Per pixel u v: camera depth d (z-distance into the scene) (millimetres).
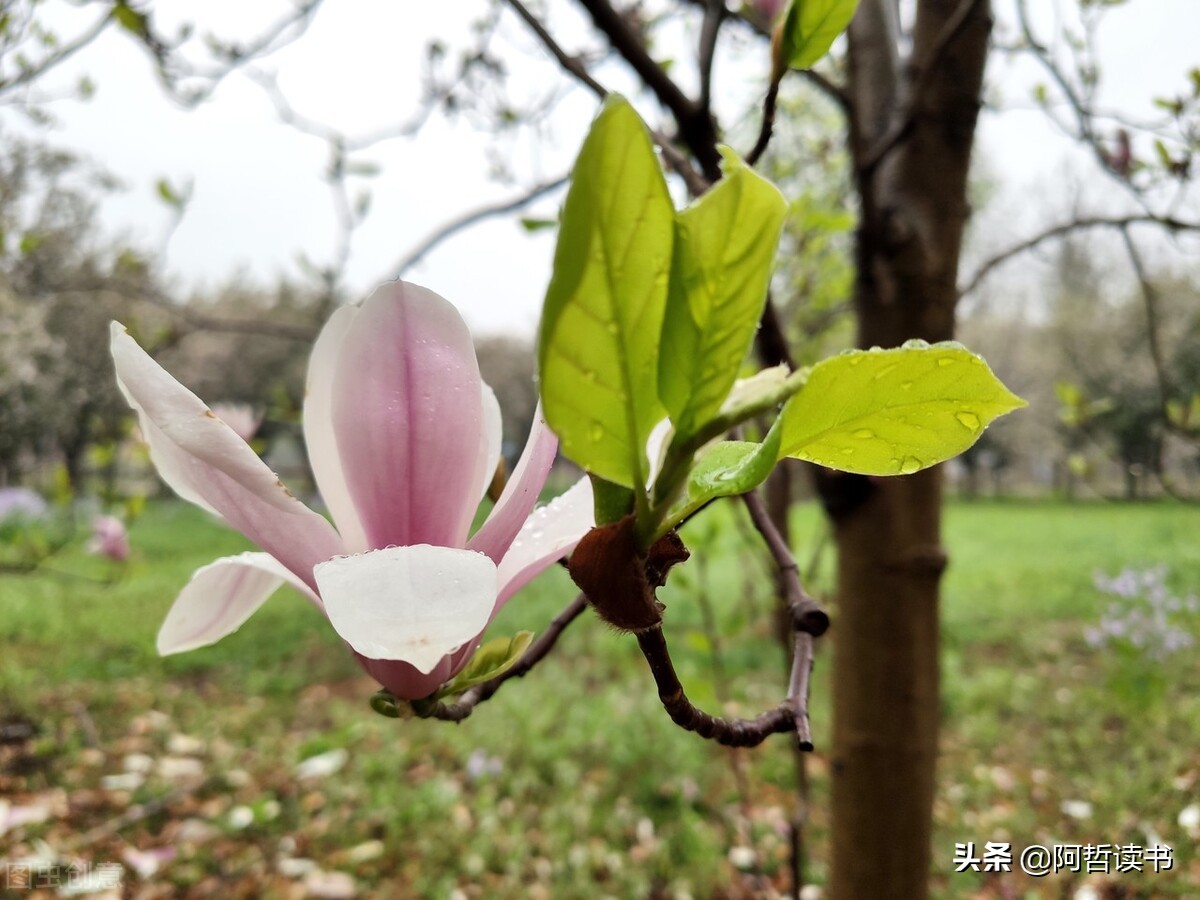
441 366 245
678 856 1502
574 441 172
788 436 206
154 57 948
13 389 5047
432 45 1077
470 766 1780
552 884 1455
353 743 2053
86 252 4848
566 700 2281
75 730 2102
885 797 586
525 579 247
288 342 8594
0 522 4676
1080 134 880
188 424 226
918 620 588
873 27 641
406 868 1506
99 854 1518
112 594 3643
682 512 194
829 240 1407
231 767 1921
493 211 632
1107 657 2453
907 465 210
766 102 309
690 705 240
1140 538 4953
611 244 154
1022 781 1725
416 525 247
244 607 303
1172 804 1487
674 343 165
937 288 581
